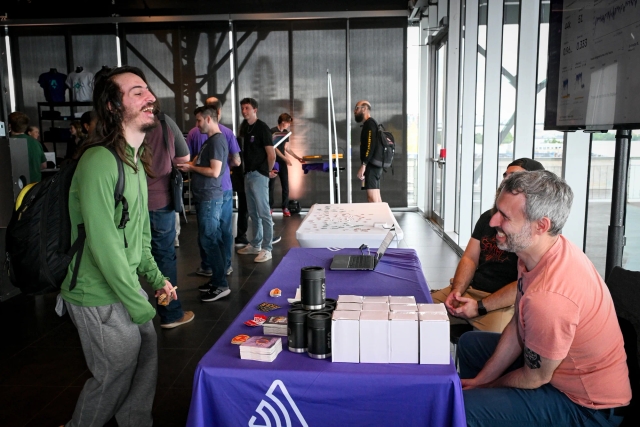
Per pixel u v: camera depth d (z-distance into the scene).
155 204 3.30
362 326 1.53
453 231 6.66
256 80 8.93
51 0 8.49
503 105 4.48
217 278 4.27
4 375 2.99
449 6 6.20
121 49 8.87
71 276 1.83
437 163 7.80
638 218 2.56
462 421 1.45
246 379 1.50
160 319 3.82
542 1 3.49
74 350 3.33
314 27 8.77
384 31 8.73
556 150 3.15
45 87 8.52
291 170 9.13
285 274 2.47
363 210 4.17
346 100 8.91
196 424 1.50
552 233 1.62
